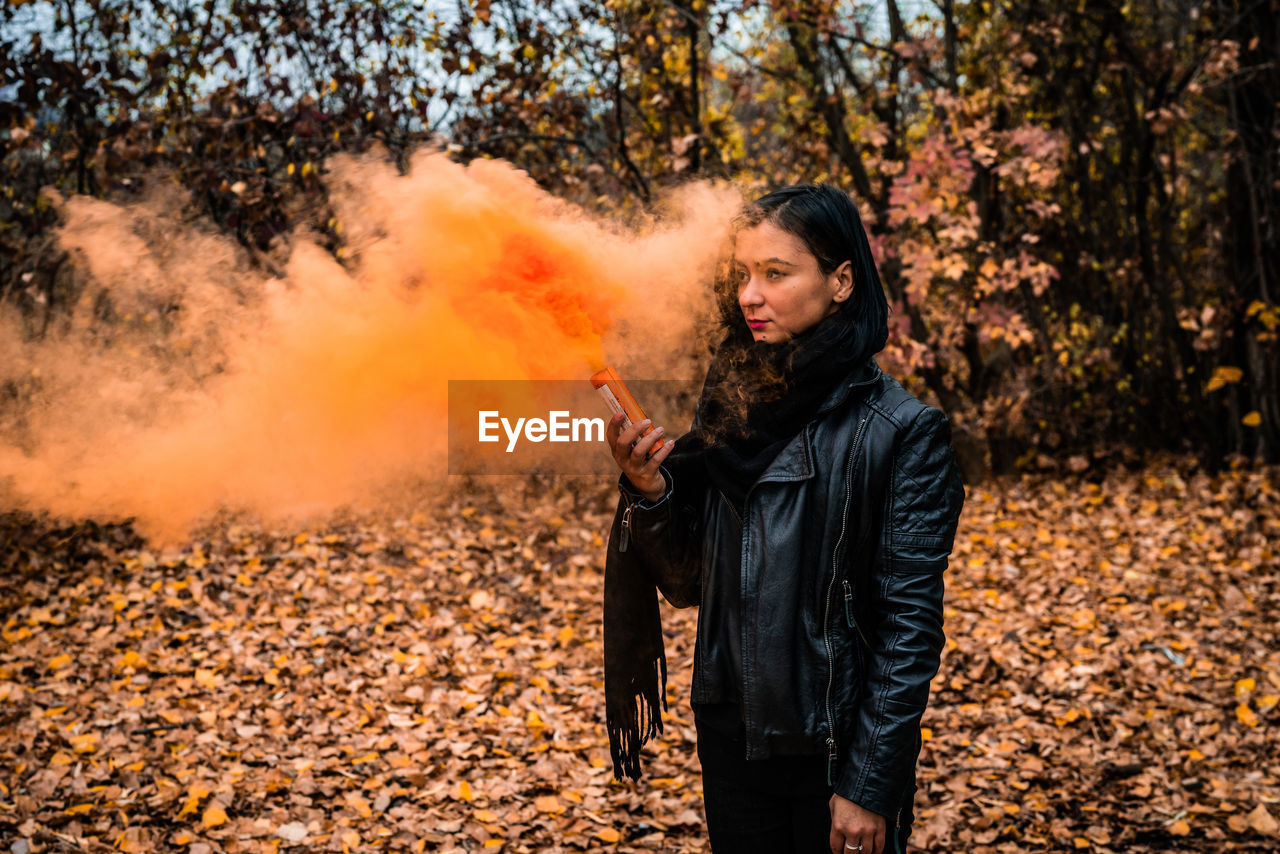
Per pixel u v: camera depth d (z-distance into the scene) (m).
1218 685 4.32
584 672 4.65
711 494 1.71
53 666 4.42
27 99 5.23
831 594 1.57
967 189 6.63
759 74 7.30
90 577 5.23
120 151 5.25
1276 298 7.49
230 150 5.48
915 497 1.58
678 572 1.76
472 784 3.59
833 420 1.61
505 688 4.43
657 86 6.68
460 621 5.20
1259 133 7.37
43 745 3.74
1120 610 5.26
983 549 6.40
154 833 3.17
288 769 3.65
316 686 4.38
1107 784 3.61
